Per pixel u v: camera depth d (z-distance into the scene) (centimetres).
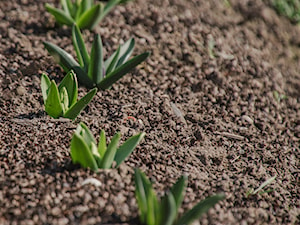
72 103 331
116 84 381
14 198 260
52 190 268
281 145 362
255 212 288
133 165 300
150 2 482
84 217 258
